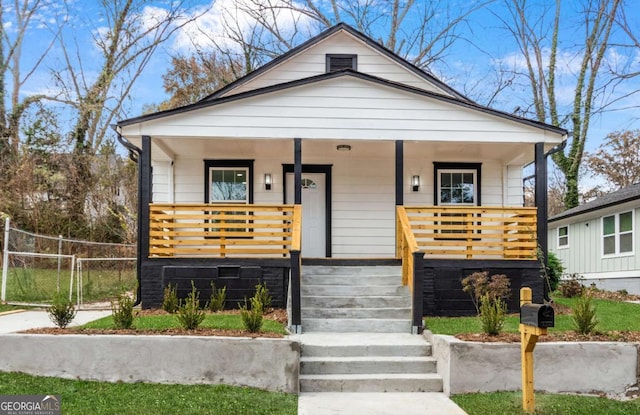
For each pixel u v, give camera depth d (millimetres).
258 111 10344
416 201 13008
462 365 6340
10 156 20406
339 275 10047
